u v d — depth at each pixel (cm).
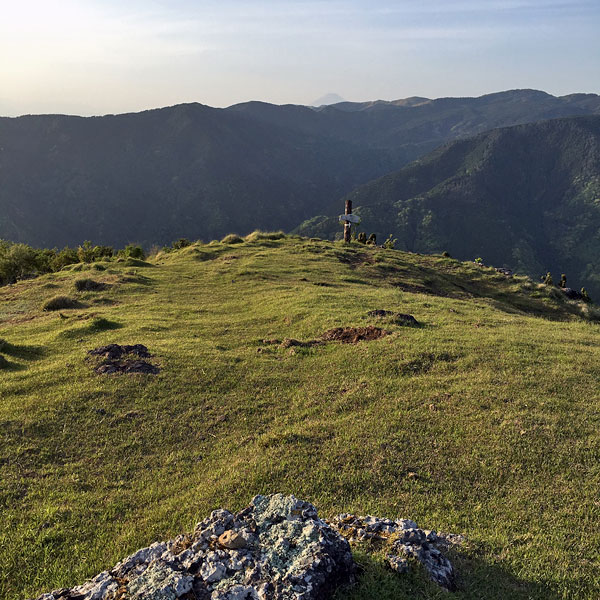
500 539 797
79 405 1423
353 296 2683
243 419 1362
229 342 2048
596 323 3341
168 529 898
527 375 1491
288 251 4416
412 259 4691
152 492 1043
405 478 1011
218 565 580
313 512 678
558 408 1270
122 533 902
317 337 2020
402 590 605
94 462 1169
